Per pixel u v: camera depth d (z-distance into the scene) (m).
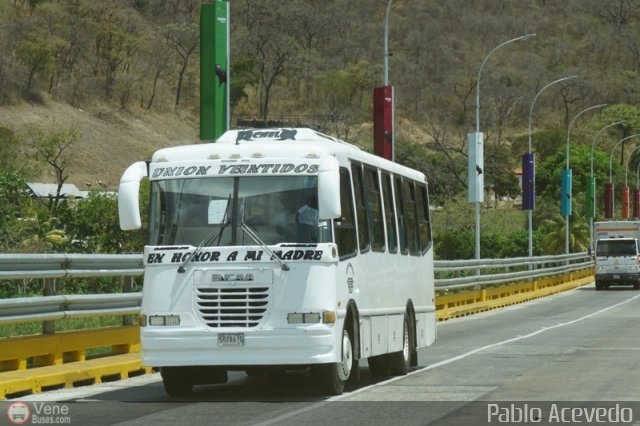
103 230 54.09
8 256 20.91
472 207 144.12
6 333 26.61
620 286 90.44
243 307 19.73
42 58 175.75
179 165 20.58
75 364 23.36
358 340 21.48
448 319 49.91
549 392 20.50
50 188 119.56
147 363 19.95
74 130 122.56
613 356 28.47
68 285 32.78
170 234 20.25
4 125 162.12
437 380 23.25
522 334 38.12
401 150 161.00
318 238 19.91
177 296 19.91
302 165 20.27
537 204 160.75
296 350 19.61
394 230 24.92
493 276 60.31
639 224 83.38
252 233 19.98
